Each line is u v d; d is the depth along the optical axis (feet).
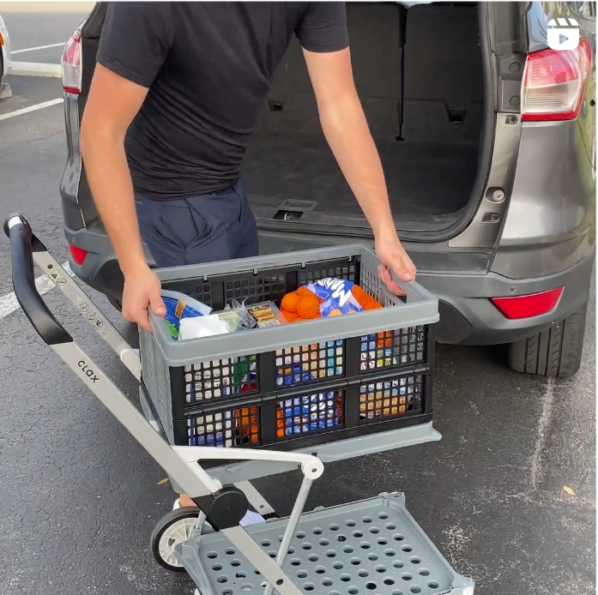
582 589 7.69
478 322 9.28
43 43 44.45
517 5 8.59
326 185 13.46
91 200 10.19
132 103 6.20
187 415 5.62
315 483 9.33
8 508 8.78
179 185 7.43
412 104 15.96
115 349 7.28
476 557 8.11
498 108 8.80
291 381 5.90
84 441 10.02
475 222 9.15
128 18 6.00
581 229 9.43
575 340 10.79
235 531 5.68
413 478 9.39
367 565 7.07
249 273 7.21
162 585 7.77
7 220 6.33
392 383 6.18
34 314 4.95
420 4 14.92
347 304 6.70
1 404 10.77
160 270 6.88
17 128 26.16
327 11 6.88
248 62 6.70
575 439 10.08
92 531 8.48
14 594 7.62
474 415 10.59
